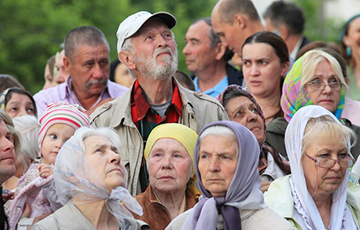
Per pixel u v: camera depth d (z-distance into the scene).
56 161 11.20
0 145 11.51
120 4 52.03
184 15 57.53
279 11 21.80
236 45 18.67
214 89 19.39
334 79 14.59
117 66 21.38
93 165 11.05
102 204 11.07
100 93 17.69
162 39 13.72
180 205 12.52
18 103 16.45
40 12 48.75
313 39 46.03
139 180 13.22
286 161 13.84
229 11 18.58
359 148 14.32
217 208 10.98
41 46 47.78
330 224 11.80
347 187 12.08
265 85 16.03
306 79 14.52
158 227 12.27
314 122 11.80
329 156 11.63
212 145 10.98
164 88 13.74
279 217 10.84
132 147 13.34
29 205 12.38
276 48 16.12
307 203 11.66
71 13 49.09
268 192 11.98
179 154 12.40
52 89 17.95
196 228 10.75
